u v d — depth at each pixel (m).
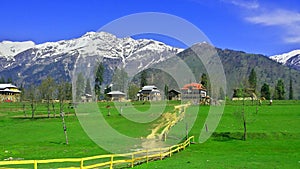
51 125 81.44
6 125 83.94
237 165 39.19
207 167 37.41
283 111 95.50
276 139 65.38
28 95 131.38
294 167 38.19
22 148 55.88
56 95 101.62
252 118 84.06
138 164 39.41
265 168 37.44
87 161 44.12
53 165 41.72
